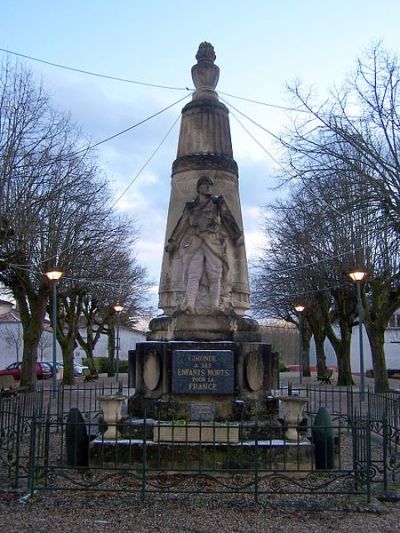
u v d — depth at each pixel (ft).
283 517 23.94
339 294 108.78
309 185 71.05
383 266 84.74
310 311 123.85
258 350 34.78
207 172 38.81
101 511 24.32
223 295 36.65
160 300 38.52
